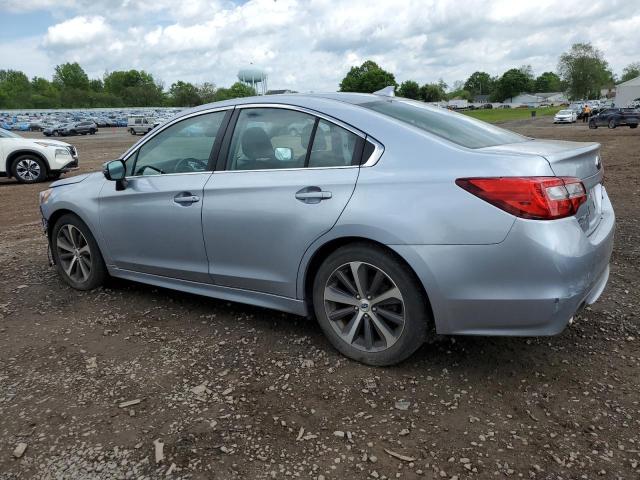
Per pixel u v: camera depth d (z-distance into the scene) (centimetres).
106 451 246
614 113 3681
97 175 454
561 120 4850
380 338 312
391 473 228
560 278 264
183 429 261
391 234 285
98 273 452
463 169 278
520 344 339
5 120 8306
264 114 353
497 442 246
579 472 225
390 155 300
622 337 345
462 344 341
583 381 295
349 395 287
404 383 298
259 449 245
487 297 273
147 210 396
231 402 283
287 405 279
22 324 394
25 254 600
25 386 304
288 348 343
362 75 12550
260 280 347
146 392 295
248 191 342
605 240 302
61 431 262
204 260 374
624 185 988
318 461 237
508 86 15638
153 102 15062
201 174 371
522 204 262
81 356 339
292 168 332
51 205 464
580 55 10906
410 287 291
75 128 5503
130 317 402
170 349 346
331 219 305
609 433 250
